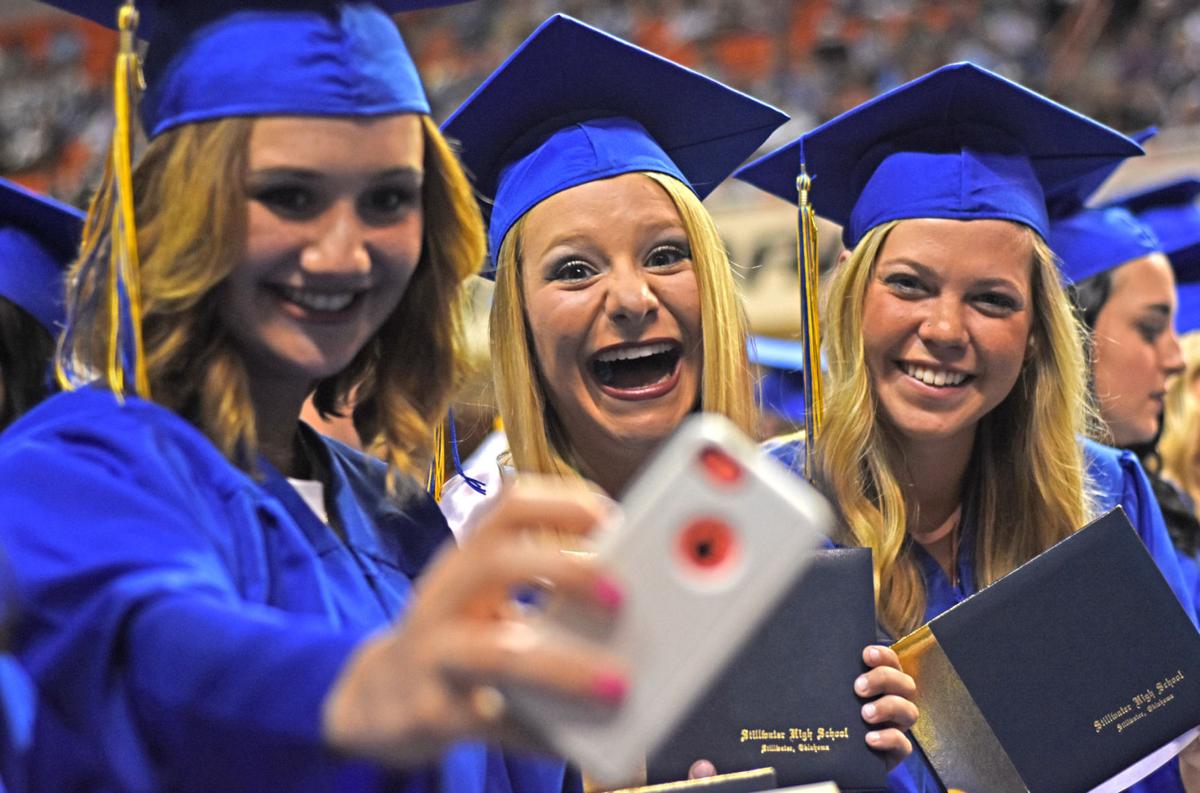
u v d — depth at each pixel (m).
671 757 1.78
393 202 1.28
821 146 2.49
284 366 1.31
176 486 1.18
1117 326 3.23
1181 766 2.16
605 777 0.82
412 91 1.30
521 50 2.17
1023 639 1.94
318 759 0.92
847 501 2.27
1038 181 2.47
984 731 1.92
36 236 2.45
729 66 9.74
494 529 0.85
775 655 1.82
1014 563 2.35
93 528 1.10
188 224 1.22
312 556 1.30
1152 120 8.32
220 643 0.98
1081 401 2.41
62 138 10.80
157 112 1.28
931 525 2.39
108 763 1.02
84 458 1.16
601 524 0.85
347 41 1.26
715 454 0.84
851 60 9.36
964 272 2.26
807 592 1.85
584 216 2.13
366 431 1.53
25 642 1.07
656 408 2.14
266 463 1.37
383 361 1.50
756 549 0.83
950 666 1.94
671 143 2.37
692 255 2.16
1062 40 9.01
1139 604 1.96
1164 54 8.56
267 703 0.93
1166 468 3.77
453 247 1.43
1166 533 2.54
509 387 2.20
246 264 1.24
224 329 1.30
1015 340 2.27
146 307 1.26
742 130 2.36
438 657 0.82
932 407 2.26
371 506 1.50
